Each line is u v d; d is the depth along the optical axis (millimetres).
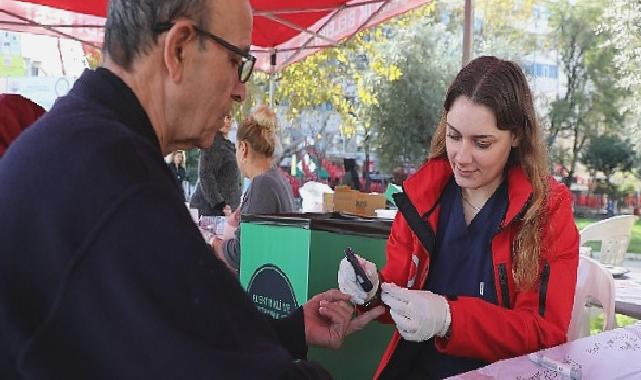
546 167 1518
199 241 802
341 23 5223
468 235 1599
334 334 1511
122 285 729
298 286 1688
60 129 810
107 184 762
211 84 962
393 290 1435
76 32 6258
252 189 2693
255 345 818
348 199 2703
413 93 9828
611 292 2275
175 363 734
